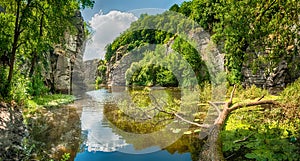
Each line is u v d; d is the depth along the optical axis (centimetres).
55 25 850
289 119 513
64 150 491
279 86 1258
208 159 408
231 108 657
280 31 666
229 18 712
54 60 1578
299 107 521
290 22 647
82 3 781
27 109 820
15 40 765
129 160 454
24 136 523
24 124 618
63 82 1556
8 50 831
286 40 684
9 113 655
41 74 1358
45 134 578
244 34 711
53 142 527
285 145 409
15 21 805
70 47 1559
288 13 639
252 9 679
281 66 1248
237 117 610
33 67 1194
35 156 432
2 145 425
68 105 1038
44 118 740
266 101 643
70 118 773
